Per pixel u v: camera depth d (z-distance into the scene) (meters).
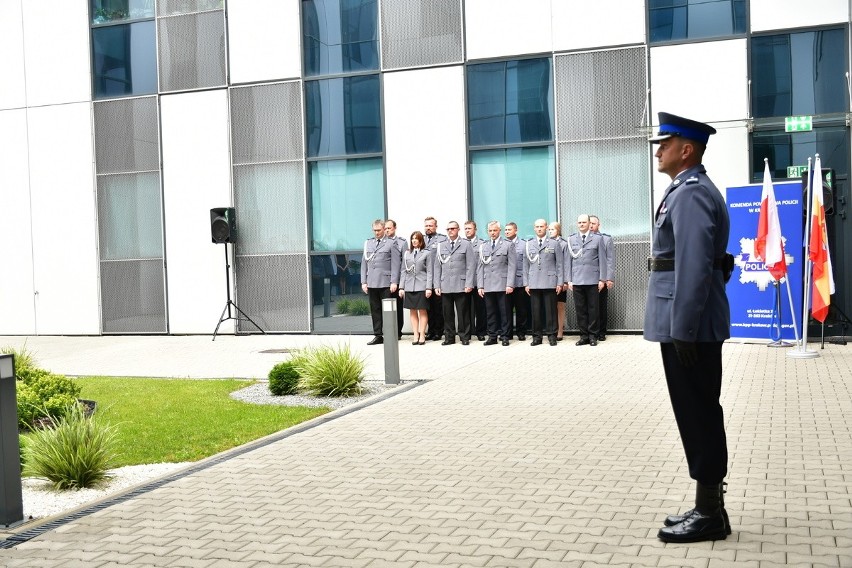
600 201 16.28
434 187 17.16
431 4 17.06
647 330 4.94
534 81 16.58
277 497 6.07
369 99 17.52
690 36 15.67
